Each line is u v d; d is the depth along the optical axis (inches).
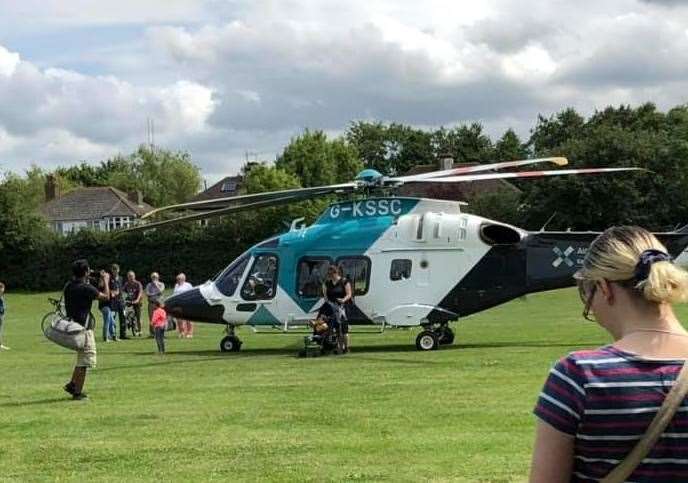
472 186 2723.9
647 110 3700.8
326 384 500.7
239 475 291.7
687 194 2311.8
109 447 340.5
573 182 2234.3
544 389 105.0
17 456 328.2
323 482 279.1
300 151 3336.6
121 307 975.6
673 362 101.7
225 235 2199.8
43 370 636.1
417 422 374.3
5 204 2299.5
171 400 457.1
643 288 104.3
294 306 725.9
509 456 307.9
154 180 4562.0
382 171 4815.5
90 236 2276.1
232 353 737.0
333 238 722.8
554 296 1534.2
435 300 698.8
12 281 2320.4
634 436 99.1
